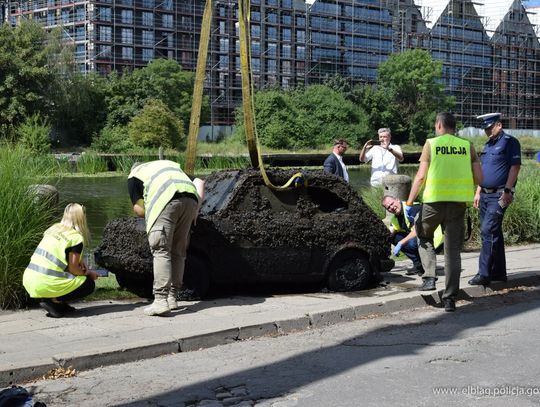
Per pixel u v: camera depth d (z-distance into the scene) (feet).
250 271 26.43
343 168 35.24
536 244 43.57
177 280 24.21
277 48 305.32
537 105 394.32
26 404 14.26
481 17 371.97
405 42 344.90
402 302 26.08
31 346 19.58
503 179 28.50
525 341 21.09
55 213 26.99
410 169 133.08
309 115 270.05
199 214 26.30
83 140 224.74
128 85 236.63
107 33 258.57
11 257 24.39
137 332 21.11
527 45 388.78
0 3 276.21
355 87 306.55
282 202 27.12
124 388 17.04
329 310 23.91
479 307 26.43
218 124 284.00
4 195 24.97
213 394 16.55
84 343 19.86
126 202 77.30
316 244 27.12
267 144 251.39
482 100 369.91
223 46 287.28
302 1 313.73
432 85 313.32
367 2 333.62
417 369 18.25
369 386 16.89
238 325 21.85
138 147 209.46
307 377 17.70
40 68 203.10
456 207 25.34
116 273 26.27
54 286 22.65
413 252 31.53
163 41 272.92
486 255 28.68
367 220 28.12
